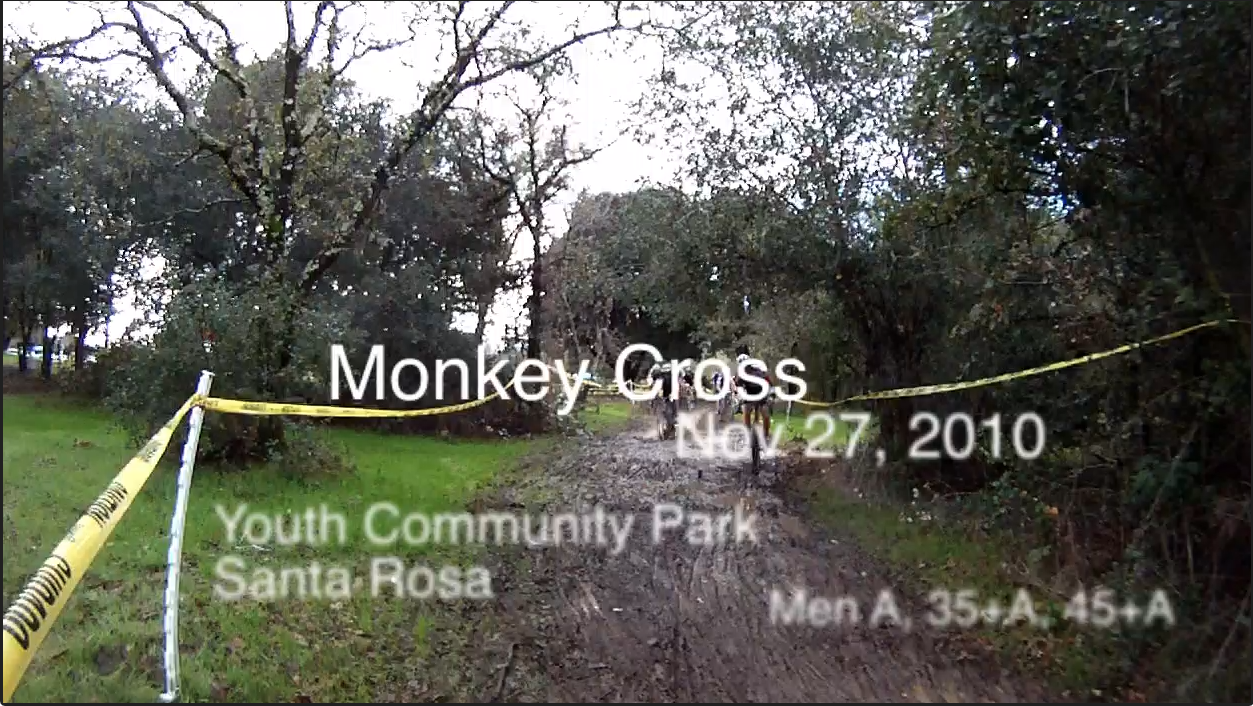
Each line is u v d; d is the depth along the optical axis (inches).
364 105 639.1
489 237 1007.0
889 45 435.2
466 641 239.0
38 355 1360.7
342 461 492.7
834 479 488.4
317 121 505.7
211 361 435.5
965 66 265.6
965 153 290.8
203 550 303.9
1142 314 255.3
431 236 954.7
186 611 243.1
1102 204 263.7
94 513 171.3
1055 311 310.0
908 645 240.5
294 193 504.4
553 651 233.5
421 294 839.1
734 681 215.9
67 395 859.4
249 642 226.2
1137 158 249.6
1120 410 277.6
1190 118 235.3
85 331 878.4
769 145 473.1
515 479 514.6
